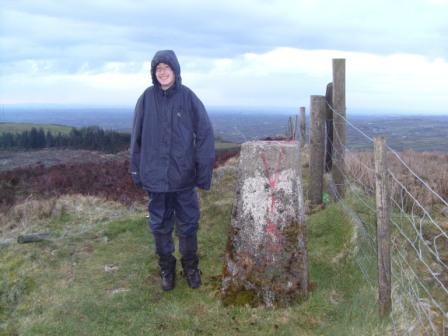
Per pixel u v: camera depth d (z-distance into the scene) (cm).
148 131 432
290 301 432
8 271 568
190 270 482
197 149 437
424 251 481
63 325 427
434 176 807
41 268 559
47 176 1066
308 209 654
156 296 472
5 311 488
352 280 468
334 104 629
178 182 438
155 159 434
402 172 848
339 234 557
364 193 661
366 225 552
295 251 435
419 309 366
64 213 788
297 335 389
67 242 636
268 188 437
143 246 609
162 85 426
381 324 366
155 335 403
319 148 656
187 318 421
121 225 682
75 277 527
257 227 438
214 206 702
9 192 995
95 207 818
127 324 424
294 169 439
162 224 461
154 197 450
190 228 464
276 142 449
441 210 625
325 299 436
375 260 473
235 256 445
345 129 632
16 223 786
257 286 435
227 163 1075
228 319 417
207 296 460
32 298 493
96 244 625
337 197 643
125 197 871
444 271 446
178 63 425
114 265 554
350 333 369
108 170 1092
